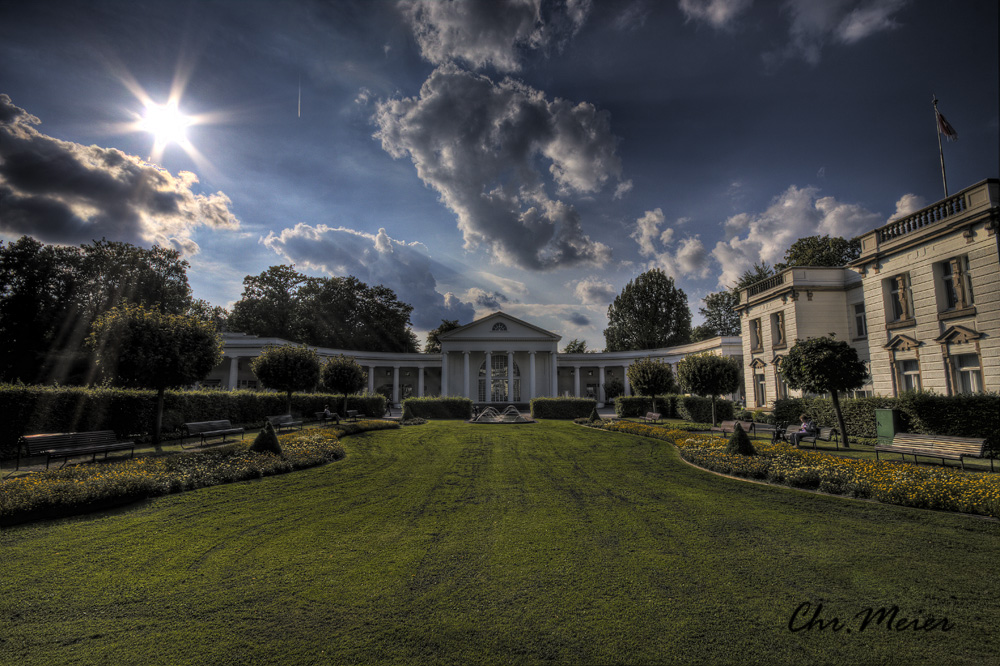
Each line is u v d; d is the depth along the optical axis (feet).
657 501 29.68
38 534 22.76
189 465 35.91
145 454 41.68
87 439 37.22
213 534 23.41
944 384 50.55
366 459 46.34
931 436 36.09
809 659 13.08
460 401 105.09
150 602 16.49
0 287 117.91
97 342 46.73
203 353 50.29
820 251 121.90
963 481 27.58
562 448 53.83
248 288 179.11
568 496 31.27
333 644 13.91
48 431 42.65
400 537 23.17
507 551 21.15
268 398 74.90
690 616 15.34
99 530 23.53
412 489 33.53
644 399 108.17
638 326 200.75
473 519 26.17
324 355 158.71
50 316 120.26
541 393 165.99
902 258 56.34
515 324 164.86
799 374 52.90
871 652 13.38
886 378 58.54
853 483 29.89
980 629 14.48
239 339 141.08
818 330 75.87
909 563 19.29
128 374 46.21
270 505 28.89
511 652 13.44
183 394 57.11
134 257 135.23
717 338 134.41
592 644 13.80
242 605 16.29
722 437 56.44
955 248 49.44
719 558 20.12
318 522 25.58
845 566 19.12
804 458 38.40
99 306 129.18
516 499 30.58
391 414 134.10
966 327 47.96
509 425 82.74
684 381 76.48
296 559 20.34
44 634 14.44
